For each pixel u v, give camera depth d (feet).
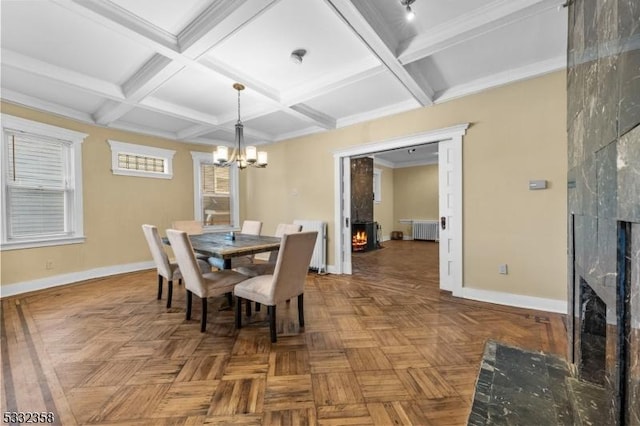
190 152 17.99
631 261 2.87
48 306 10.07
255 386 5.59
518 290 9.91
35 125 11.75
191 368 6.22
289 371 6.09
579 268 5.02
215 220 19.26
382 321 8.77
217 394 5.35
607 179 3.43
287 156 17.37
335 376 5.91
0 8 6.54
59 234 12.83
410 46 7.67
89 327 8.32
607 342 3.46
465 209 10.91
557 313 9.19
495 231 10.29
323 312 9.57
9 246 11.12
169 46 7.48
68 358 6.61
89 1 6.05
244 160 10.91
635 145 2.66
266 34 7.50
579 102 4.84
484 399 4.87
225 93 11.27
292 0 6.24
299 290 8.17
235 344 7.32
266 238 11.19
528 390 5.07
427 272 15.43
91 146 13.83
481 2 6.43
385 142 13.11
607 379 3.49
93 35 7.64
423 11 6.69
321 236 15.31
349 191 15.14
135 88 10.03
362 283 13.26
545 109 9.27
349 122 14.17
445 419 4.70
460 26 6.98
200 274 8.00
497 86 10.05
